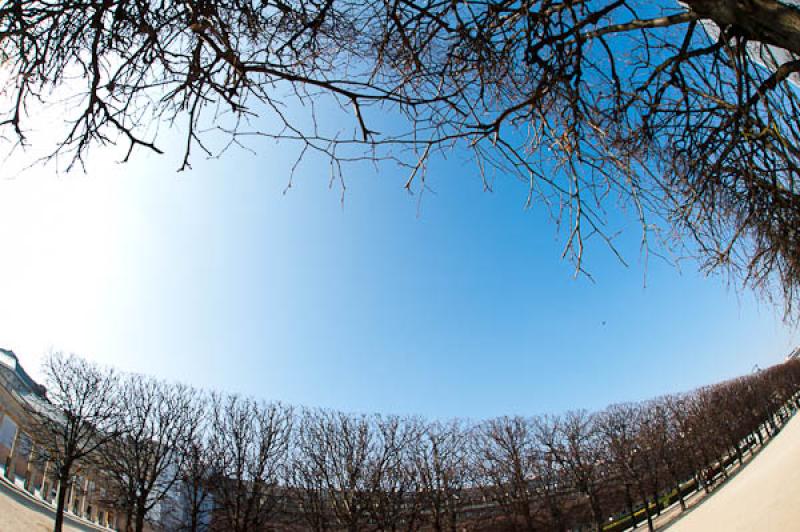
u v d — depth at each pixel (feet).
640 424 157.07
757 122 14.73
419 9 11.64
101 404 86.02
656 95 15.53
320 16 11.33
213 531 95.14
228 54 10.38
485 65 13.52
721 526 71.51
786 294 18.16
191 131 11.59
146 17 11.82
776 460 106.01
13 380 107.24
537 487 140.56
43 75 12.20
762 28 11.15
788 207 15.88
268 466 98.73
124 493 84.89
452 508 119.44
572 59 13.89
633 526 140.87
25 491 103.24
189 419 94.02
